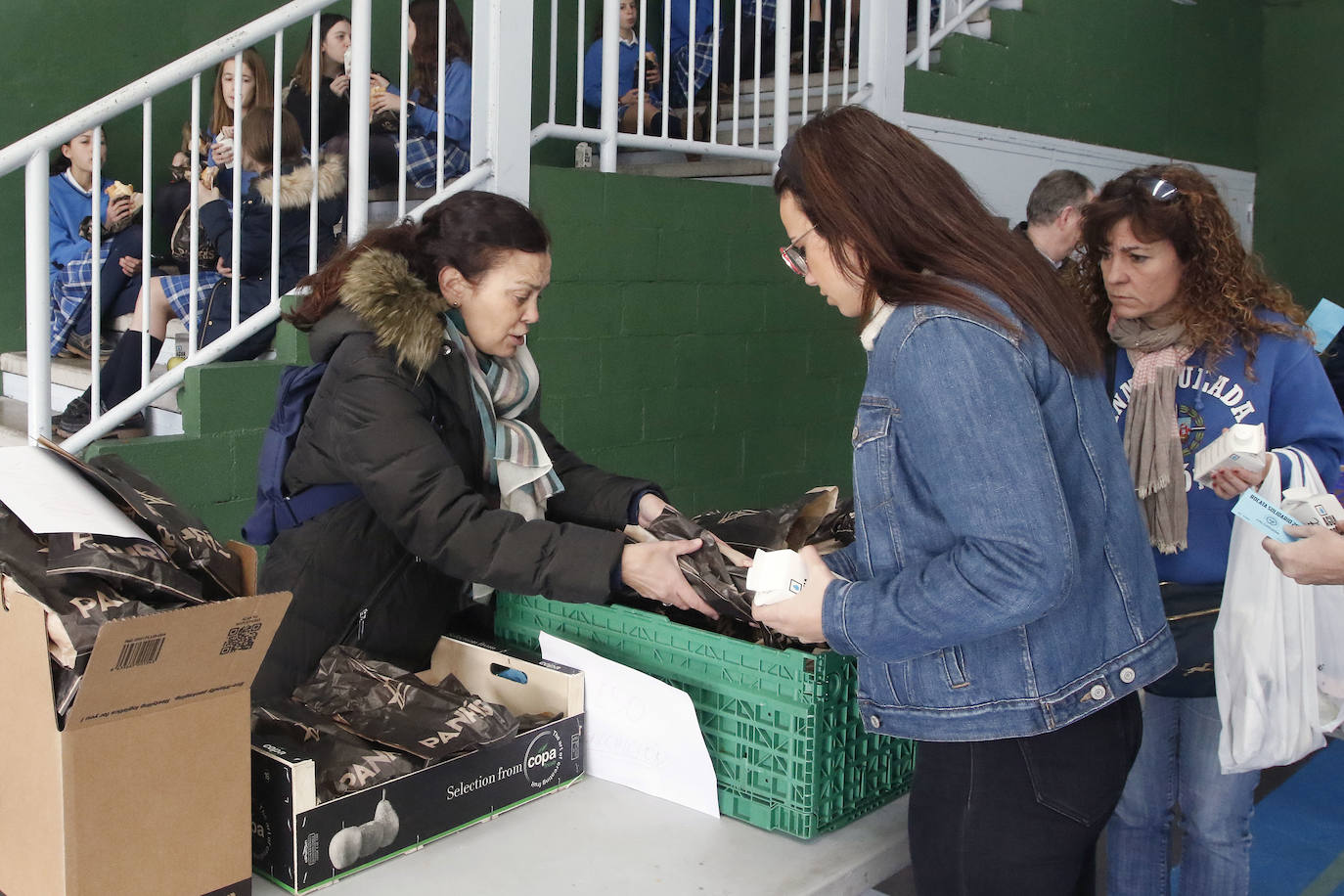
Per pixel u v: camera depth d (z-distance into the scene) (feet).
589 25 17.33
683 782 4.65
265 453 5.65
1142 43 20.07
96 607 3.46
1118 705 4.03
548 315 12.15
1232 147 23.76
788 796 4.46
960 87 16.15
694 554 4.77
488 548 4.94
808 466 15.55
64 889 3.38
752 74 16.83
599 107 16.51
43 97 13.23
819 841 4.46
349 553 5.49
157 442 9.59
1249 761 5.37
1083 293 6.30
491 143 11.37
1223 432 5.68
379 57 15.38
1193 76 21.89
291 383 5.61
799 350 15.12
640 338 13.08
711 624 5.10
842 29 17.10
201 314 11.63
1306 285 24.56
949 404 3.50
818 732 4.41
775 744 4.51
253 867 4.06
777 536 5.21
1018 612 3.43
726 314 14.03
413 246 5.50
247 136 12.47
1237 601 5.39
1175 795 6.19
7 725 3.54
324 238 11.58
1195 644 5.61
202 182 12.70
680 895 4.00
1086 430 3.88
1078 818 3.89
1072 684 3.84
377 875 4.07
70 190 12.94
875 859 4.39
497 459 5.69
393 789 4.15
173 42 14.10
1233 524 5.52
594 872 4.14
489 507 5.45
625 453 13.17
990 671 3.83
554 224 12.00
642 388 13.21
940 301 3.59
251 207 11.14
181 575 3.77
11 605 3.48
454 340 5.56
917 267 3.77
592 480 6.15
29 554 3.63
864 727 4.55
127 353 11.18
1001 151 17.12
